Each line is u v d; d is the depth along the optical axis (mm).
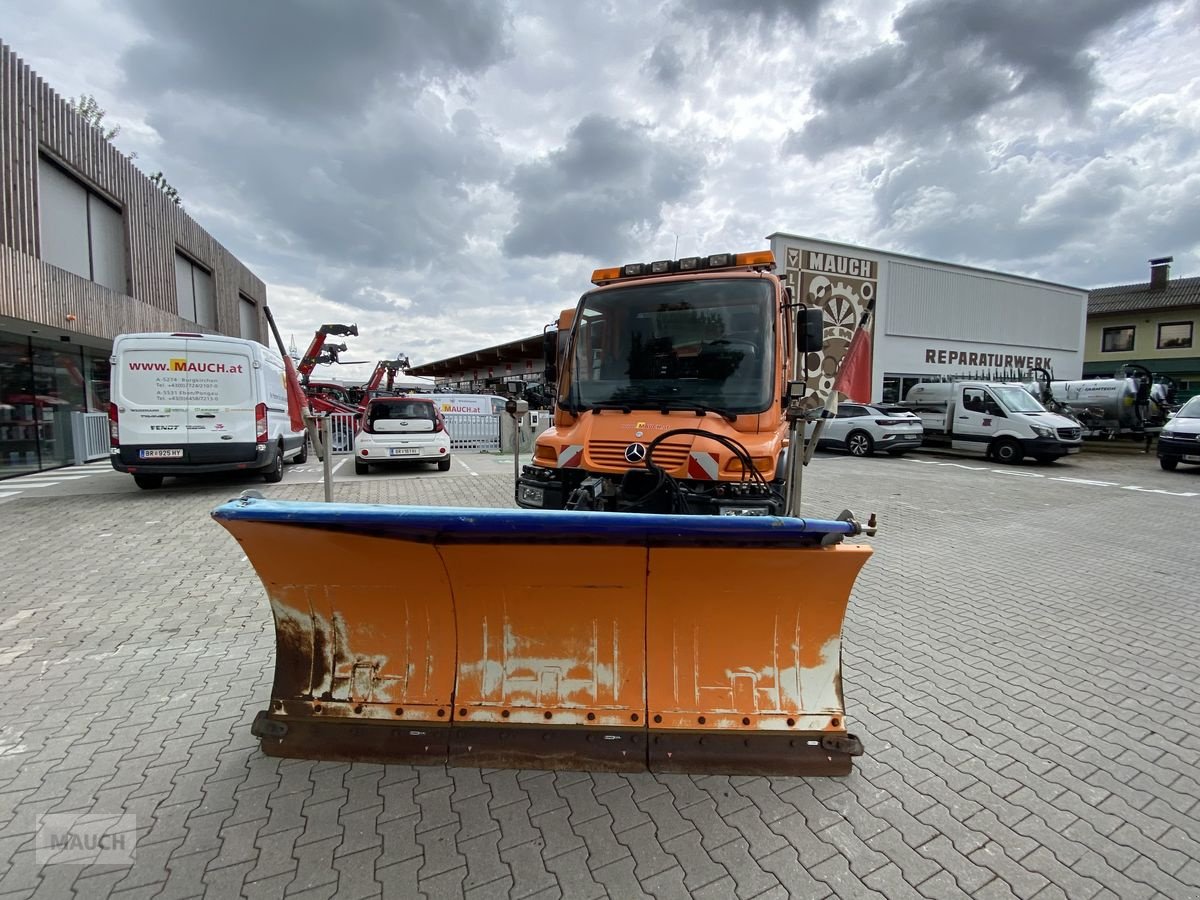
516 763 2598
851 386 5031
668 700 2672
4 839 2238
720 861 2174
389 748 2637
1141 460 17141
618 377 5070
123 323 14477
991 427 16438
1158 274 34406
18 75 10938
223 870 2100
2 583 5348
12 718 3113
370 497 10070
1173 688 3602
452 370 49938
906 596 5305
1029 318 26922
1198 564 6367
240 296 26000
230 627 4379
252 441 9992
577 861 2162
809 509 9391
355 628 2756
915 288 23422
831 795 2553
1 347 11766
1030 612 4910
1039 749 2939
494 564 2561
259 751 2818
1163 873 2150
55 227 12586
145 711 3193
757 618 2656
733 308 4852
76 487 10750
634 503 4227
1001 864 2182
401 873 2096
